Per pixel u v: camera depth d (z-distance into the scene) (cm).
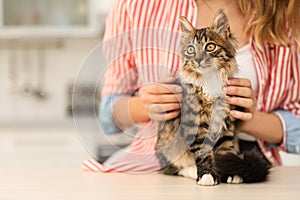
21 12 320
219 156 90
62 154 305
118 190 85
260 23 119
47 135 306
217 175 90
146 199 78
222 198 78
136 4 120
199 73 85
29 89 349
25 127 310
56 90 350
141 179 96
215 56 86
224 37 88
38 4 321
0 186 90
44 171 106
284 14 123
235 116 90
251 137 115
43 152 306
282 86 126
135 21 120
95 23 320
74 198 79
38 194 83
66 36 327
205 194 81
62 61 350
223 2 120
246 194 81
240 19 121
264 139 120
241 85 93
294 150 124
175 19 114
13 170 108
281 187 87
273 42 122
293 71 129
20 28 319
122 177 98
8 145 303
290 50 126
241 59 119
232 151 92
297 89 129
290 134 122
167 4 116
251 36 120
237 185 89
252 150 102
